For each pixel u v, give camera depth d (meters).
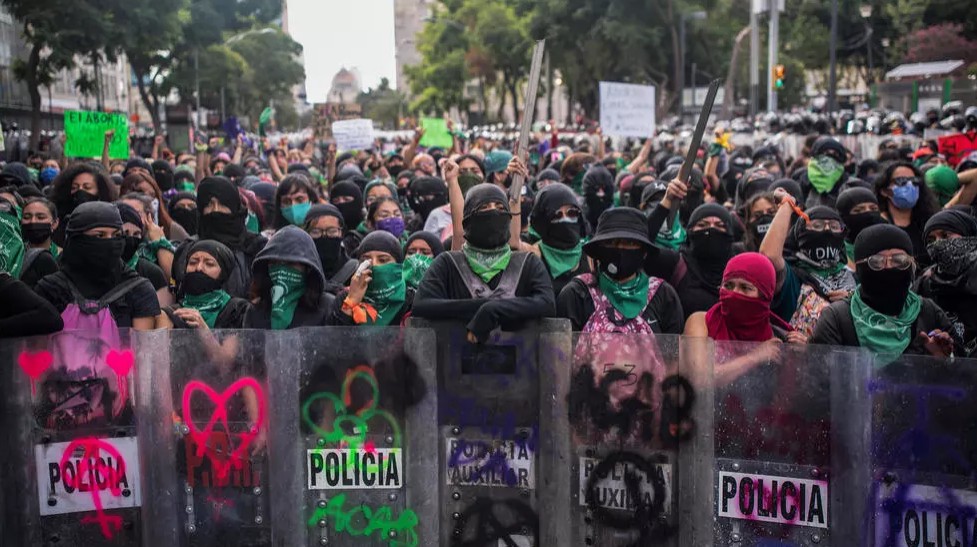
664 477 3.80
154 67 43.91
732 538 3.74
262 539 3.90
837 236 4.82
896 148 12.07
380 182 7.68
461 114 84.06
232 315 4.67
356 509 3.94
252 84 71.00
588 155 9.17
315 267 4.33
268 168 14.21
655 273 5.27
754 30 30.34
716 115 42.38
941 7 54.56
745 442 3.70
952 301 4.36
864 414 3.56
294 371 3.87
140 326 4.35
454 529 3.97
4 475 3.79
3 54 37.94
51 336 3.82
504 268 4.14
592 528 3.89
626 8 46.62
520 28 60.00
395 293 4.53
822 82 69.81
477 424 3.95
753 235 6.15
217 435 3.87
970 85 31.80
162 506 3.88
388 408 3.91
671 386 3.78
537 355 3.93
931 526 3.52
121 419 3.87
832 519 3.61
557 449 3.91
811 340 4.11
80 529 3.87
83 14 26.14
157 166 10.59
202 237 5.79
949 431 3.48
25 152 21.34
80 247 4.25
